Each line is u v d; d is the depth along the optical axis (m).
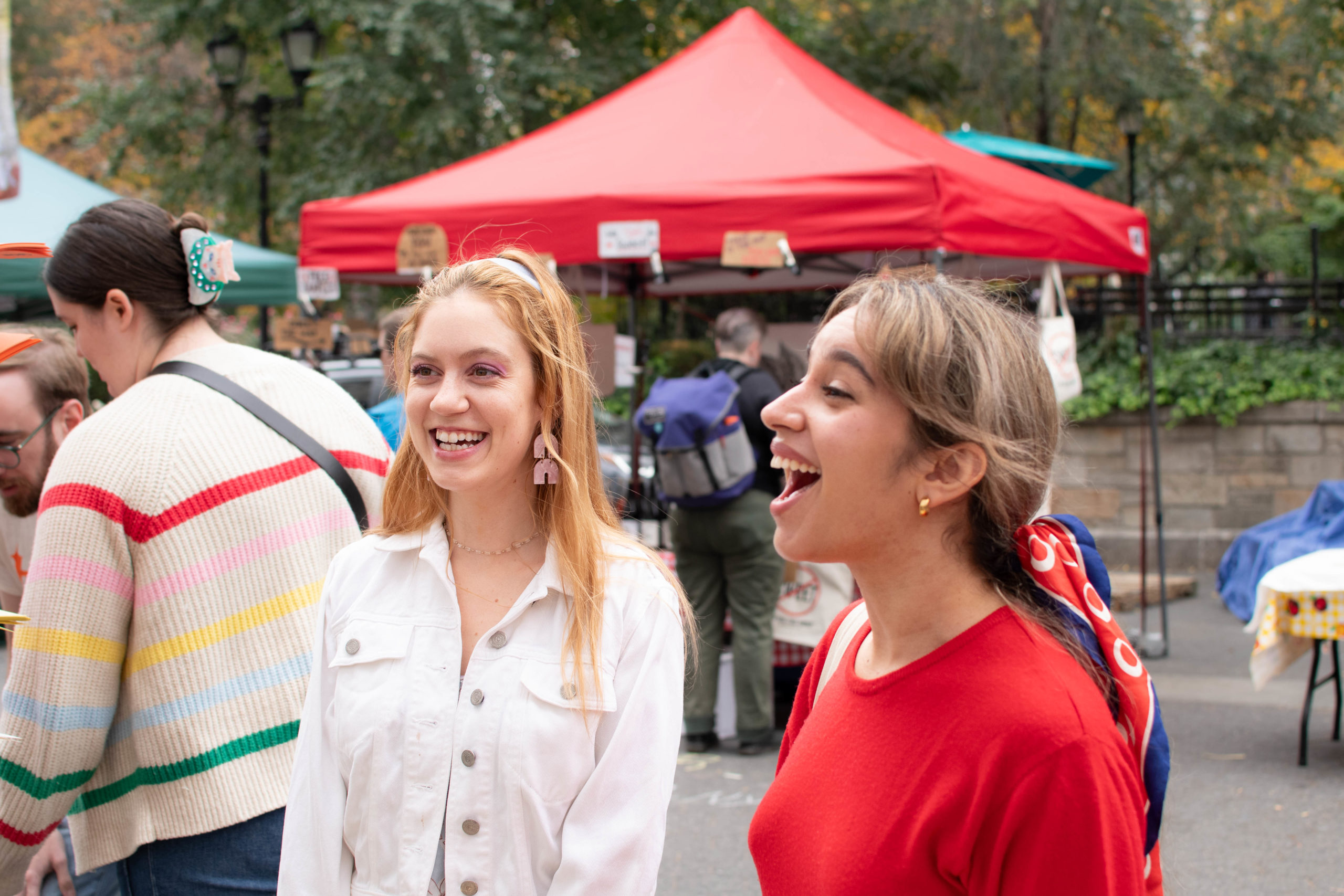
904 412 1.17
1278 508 9.14
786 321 11.79
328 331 6.41
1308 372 9.27
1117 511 9.38
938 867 1.15
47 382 2.32
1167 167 12.80
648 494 6.67
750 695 4.96
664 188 4.82
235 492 1.82
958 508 1.21
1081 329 10.66
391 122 12.77
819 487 1.22
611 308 11.36
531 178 5.28
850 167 4.73
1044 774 1.07
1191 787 4.48
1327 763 4.75
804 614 5.31
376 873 1.47
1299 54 11.80
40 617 1.71
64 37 23.33
